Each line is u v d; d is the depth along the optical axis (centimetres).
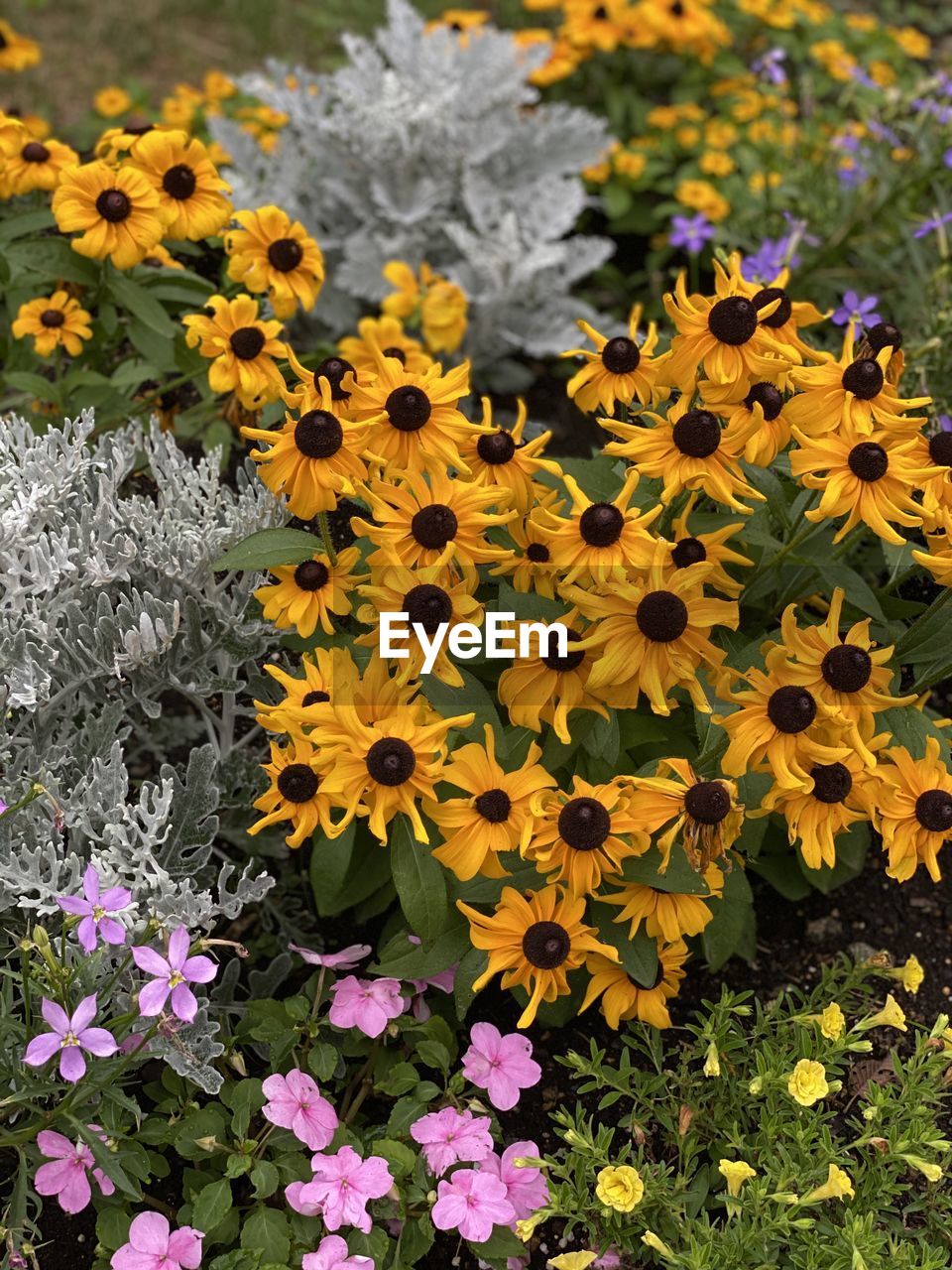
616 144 167
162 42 219
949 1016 104
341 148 157
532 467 91
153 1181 94
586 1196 88
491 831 85
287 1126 88
